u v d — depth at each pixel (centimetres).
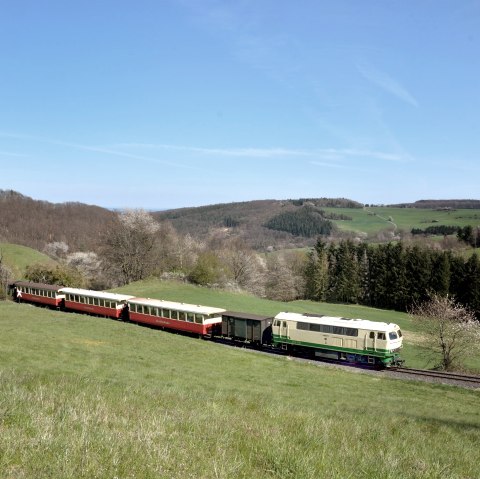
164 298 6869
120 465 755
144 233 8900
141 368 2755
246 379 2805
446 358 4250
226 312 4522
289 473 832
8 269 7906
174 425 1085
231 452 927
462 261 9419
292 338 3938
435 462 1088
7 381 1441
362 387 2914
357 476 875
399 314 9331
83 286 8019
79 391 1435
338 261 11644
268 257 14150
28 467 715
